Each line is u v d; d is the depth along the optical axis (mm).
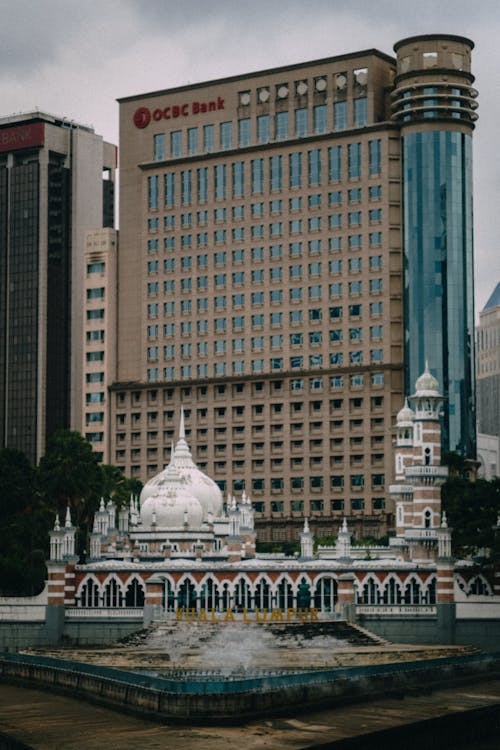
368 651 156250
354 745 105062
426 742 113750
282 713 114812
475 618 167375
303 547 187125
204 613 168375
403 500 188625
